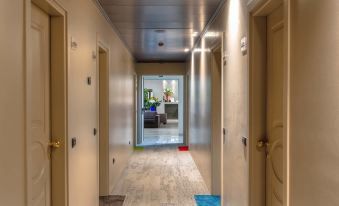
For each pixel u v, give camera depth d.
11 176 1.63
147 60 9.91
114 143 5.33
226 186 3.76
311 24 1.54
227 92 3.66
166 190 5.11
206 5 3.99
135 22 4.92
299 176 1.66
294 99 1.73
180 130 12.52
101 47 4.18
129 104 7.79
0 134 1.51
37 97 2.28
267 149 2.61
